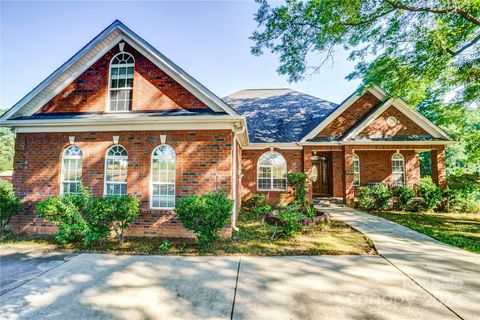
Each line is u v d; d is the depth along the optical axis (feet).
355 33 31.27
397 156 49.21
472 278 14.03
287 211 24.29
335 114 43.42
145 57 26.84
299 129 45.73
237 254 18.66
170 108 25.96
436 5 28.17
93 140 26.07
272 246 20.48
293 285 13.30
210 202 20.26
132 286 13.35
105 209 20.56
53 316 10.57
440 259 17.19
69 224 21.17
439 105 40.24
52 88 27.37
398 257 17.61
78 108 27.02
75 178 26.25
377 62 34.27
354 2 26.40
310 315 10.44
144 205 24.72
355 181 49.44
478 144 40.16
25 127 26.61
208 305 11.32
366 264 16.30
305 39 31.83
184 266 16.28
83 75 27.48
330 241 21.71
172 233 23.98
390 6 28.66
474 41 29.12
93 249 20.22
